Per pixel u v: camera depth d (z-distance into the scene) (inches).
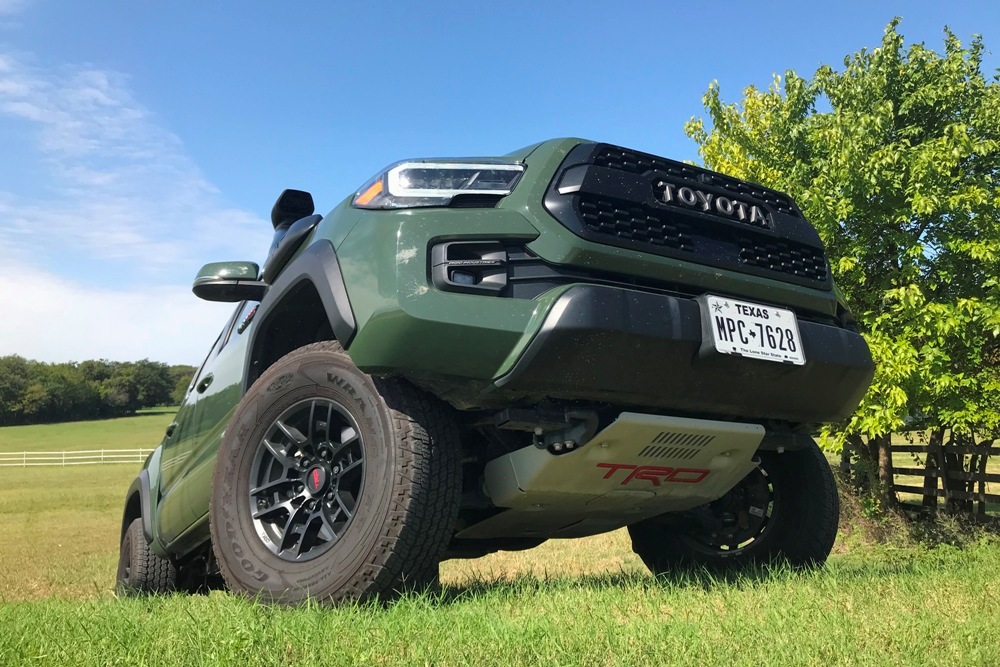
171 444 180.7
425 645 74.8
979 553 191.8
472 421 113.7
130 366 5305.1
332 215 118.7
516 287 102.4
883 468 345.7
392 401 103.7
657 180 114.5
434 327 97.7
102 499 859.4
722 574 142.7
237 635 74.7
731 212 119.9
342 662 70.2
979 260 309.1
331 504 110.7
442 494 101.8
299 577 105.0
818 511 142.0
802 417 123.4
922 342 309.6
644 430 108.2
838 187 309.6
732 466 124.4
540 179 108.0
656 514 137.9
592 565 253.6
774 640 77.2
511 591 111.7
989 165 324.8
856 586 109.5
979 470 337.7
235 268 145.5
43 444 2962.6
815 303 125.4
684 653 72.2
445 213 103.8
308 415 115.6
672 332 103.9
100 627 85.3
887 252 324.5
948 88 328.2
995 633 79.3
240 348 152.0
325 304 107.6
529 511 122.0
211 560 177.8
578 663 69.8
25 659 71.2
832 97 346.3
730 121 361.1
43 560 374.6
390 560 98.9
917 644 75.5
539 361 97.4
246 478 117.8
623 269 106.8
